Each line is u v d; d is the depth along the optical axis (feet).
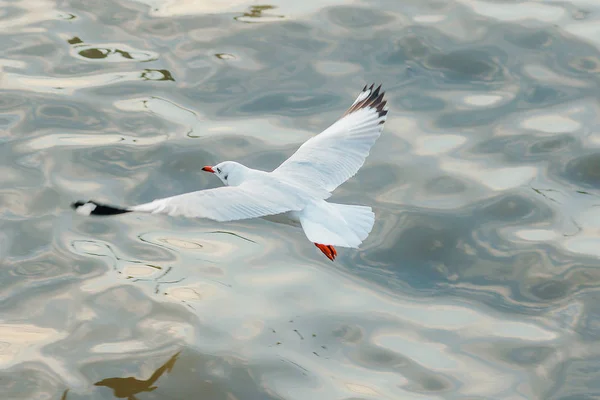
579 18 51.21
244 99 45.03
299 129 42.70
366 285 35.01
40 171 40.04
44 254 35.86
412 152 42.01
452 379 30.58
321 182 27.68
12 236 36.55
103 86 45.52
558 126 43.27
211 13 51.60
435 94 45.73
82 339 32.01
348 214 25.80
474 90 46.03
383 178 40.57
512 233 37.40
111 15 51.39
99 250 36.17
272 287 34.55
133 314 33.01
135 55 47.98
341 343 32.09
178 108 44.24
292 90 45.62
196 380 30.35
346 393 29.94
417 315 33.58
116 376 30.35
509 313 33.81
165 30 50.11
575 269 35.68
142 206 24.71
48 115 43.50
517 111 44.50
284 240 37.37
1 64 46.88
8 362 30.94
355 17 51.39
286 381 30.40
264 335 32.32
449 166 41.11
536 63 47.70
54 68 46.80
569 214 38.45
